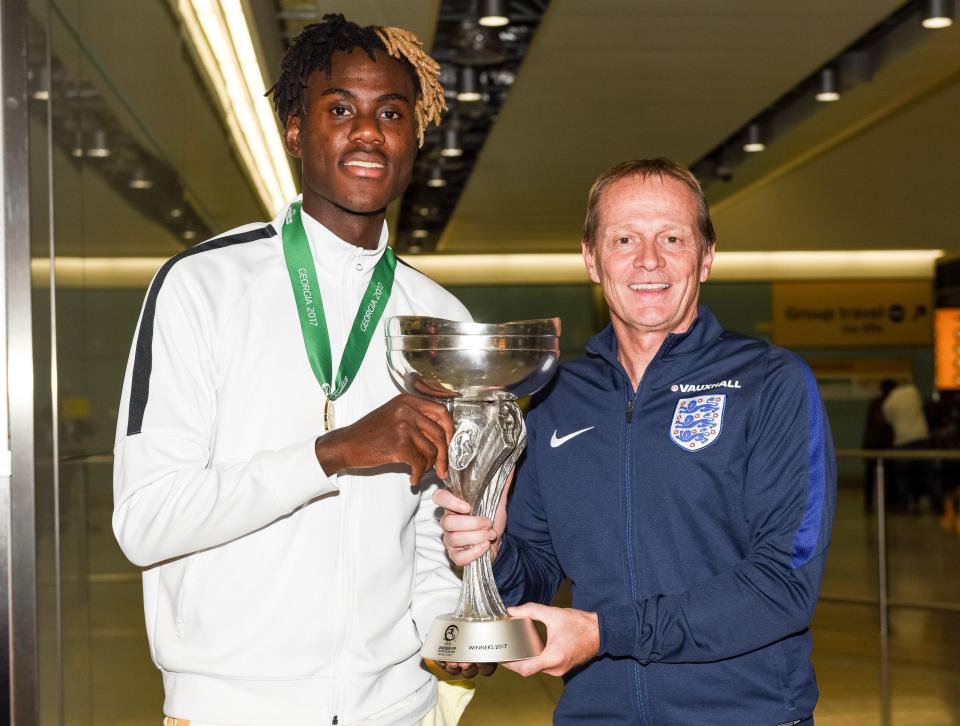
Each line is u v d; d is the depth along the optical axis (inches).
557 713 66.9
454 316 69.7
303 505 58.3
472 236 552.4
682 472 63.3
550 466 68.1
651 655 58.7
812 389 62.9
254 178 268.8
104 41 102.4
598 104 292.7
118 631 101.9
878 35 259.0
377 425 52.4
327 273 62.3
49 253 74.4
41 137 72.0
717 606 58.7
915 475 266.4
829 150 350.0
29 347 68.0
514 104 292.2
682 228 63.9
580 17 221.0
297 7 207.9
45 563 71.6
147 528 53.9
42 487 71.0
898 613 239.0
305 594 57.8
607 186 65.8
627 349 67.2
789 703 62.1
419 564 65.8
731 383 64.0
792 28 227.9
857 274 618.8
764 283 620.7
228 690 57.5
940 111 330.0
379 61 59.2
